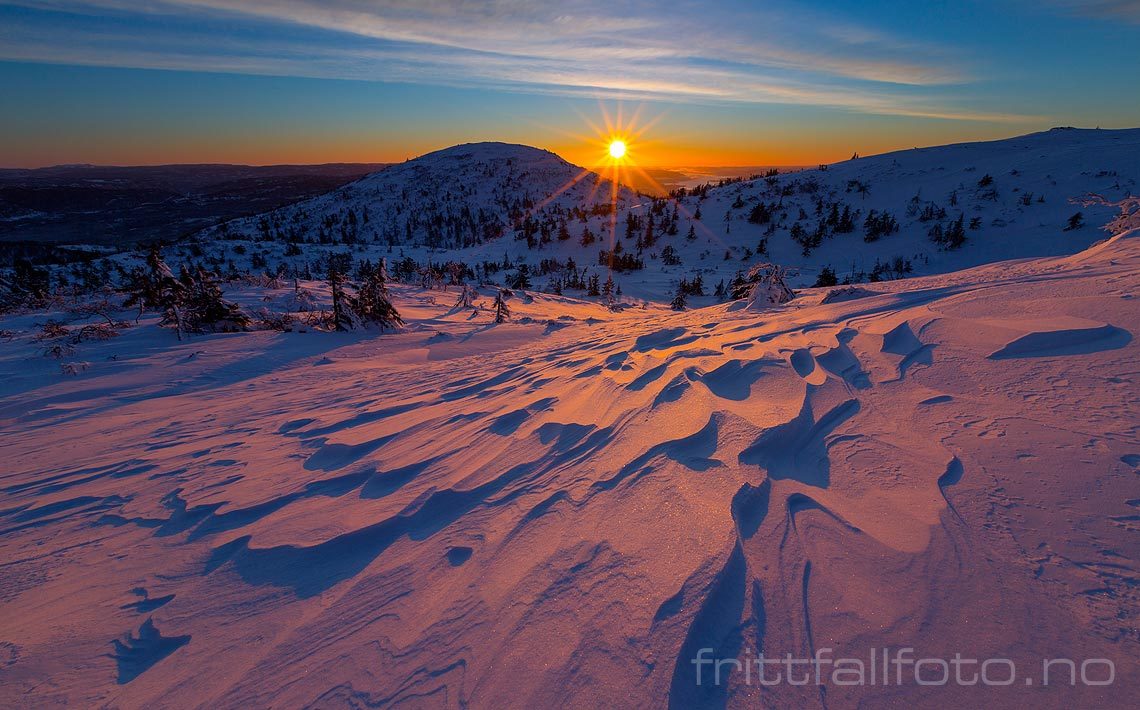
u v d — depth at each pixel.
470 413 4.88
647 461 3.07
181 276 13.59
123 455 5.15
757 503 2.51
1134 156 101.94
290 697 1.82
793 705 1.52
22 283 24.42
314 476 3.93
